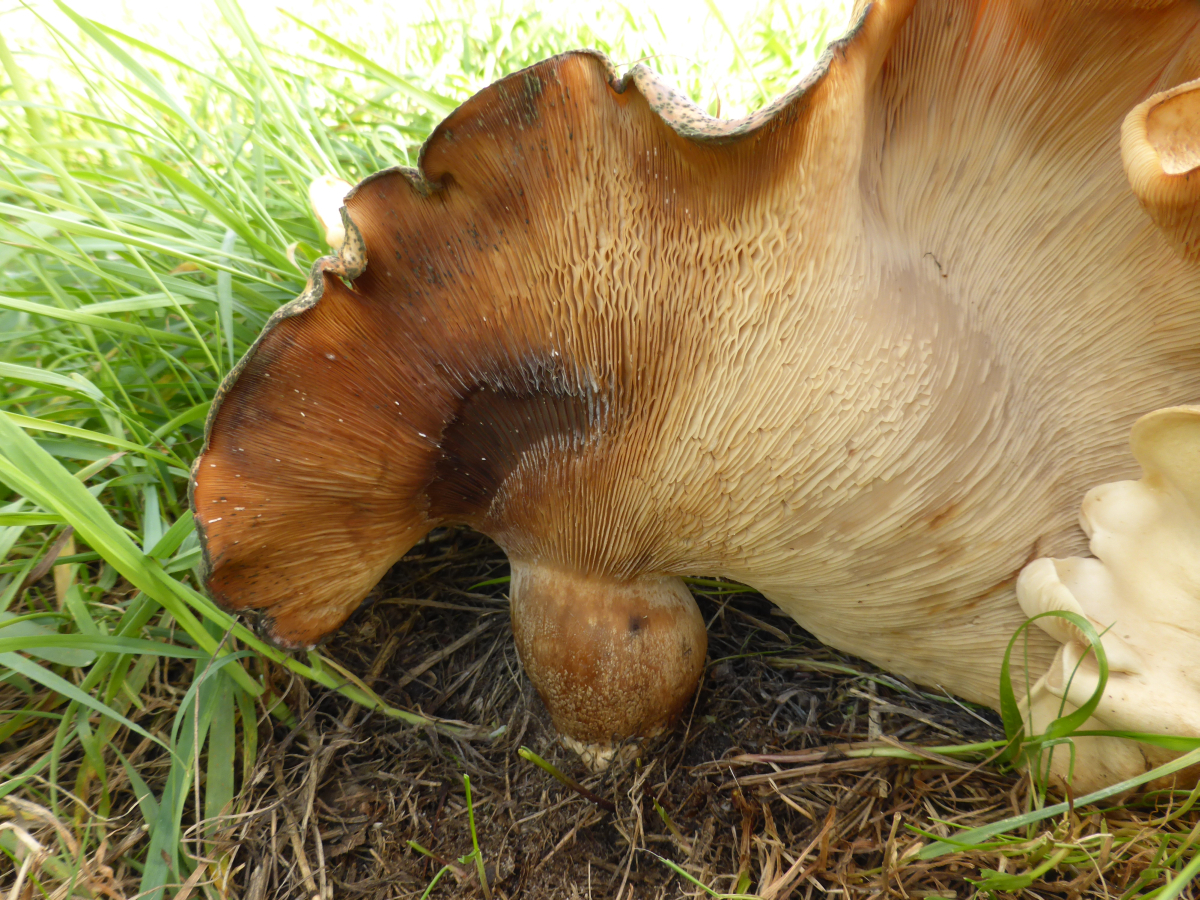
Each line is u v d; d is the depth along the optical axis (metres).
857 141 0.13
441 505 0.17
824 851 0.15
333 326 0.14
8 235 0.19
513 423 0.16
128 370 0.22
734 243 0.13
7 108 0.23
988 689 0.17
